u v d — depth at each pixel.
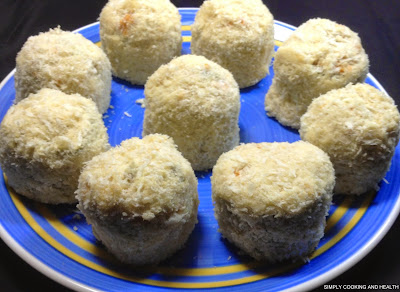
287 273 0.17
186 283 0.17
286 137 0.24
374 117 0.19
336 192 0.21
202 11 0.26
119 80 0.27
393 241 0.20
